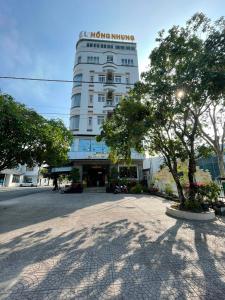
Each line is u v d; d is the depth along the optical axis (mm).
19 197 18219
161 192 18438
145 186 21672
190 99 7941
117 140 11062
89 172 26641
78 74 28969
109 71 29203
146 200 14383
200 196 9617
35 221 7770
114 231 6336
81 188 21453
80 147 25156
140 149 11586
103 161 24188
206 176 16188
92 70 29078
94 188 23875
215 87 6223
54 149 11156
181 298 2898
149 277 3484
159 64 8938
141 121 9133
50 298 2879
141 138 10266
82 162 24375
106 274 3582
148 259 4227
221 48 6344
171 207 9531
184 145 9664
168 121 9984
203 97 7551
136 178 24047
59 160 12102
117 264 3984
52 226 6977
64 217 8508
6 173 43875
